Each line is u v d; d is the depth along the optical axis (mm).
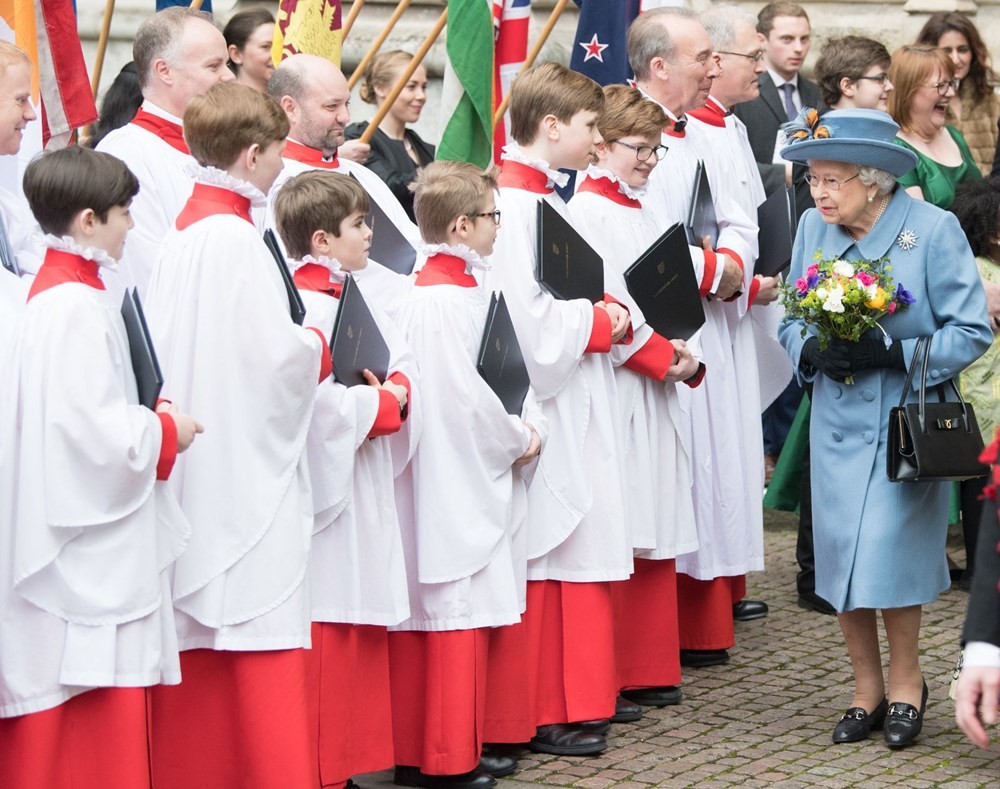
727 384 19688
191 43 16297
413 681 15664
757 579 23922
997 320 22000
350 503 14406
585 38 22812
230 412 13352
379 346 14859
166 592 12875
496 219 15781
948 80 24359
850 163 16125
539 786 15578
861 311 15992
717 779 15656
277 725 13445
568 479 16625
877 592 16297
